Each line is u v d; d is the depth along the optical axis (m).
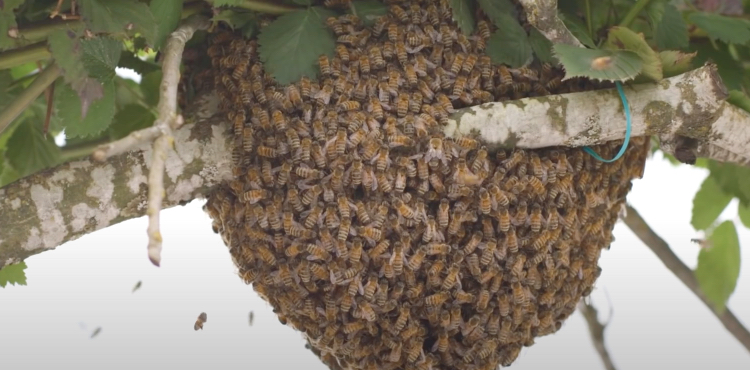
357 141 0.99
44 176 1.00
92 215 1.00
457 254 1.01
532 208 1.02
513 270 1.02
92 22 0.98
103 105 0.99
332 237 1.00
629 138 1.05
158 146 0.90
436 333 1.04
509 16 1.03
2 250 0.99
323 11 1.04
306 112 1.00
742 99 1.08
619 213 1.09
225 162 1.02
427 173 1.00
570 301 1.07
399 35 1.02
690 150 1.07
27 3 1.01
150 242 0.88
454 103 1.03
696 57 1.10
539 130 1.02
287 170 1.00
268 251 1.01
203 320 1.07
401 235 1.00
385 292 1.01
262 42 1.02
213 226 1.08
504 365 1.07
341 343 1.03
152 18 0.99
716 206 1.20
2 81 1.10
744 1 1.12
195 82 1.07
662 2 1.06
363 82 1.01
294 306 1.02
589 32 1.07
